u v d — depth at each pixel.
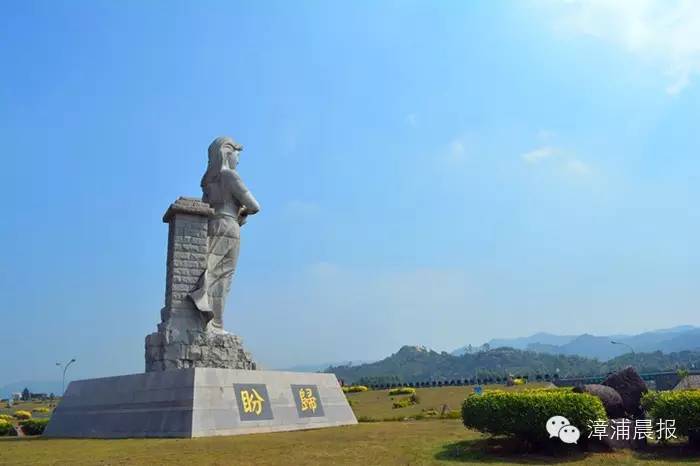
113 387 21.53
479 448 14.91
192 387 19.30
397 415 31.81
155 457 14.08
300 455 14.34
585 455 13.97
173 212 24.08
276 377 22.00
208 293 24.20
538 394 14.46
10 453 15.69
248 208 25.72
